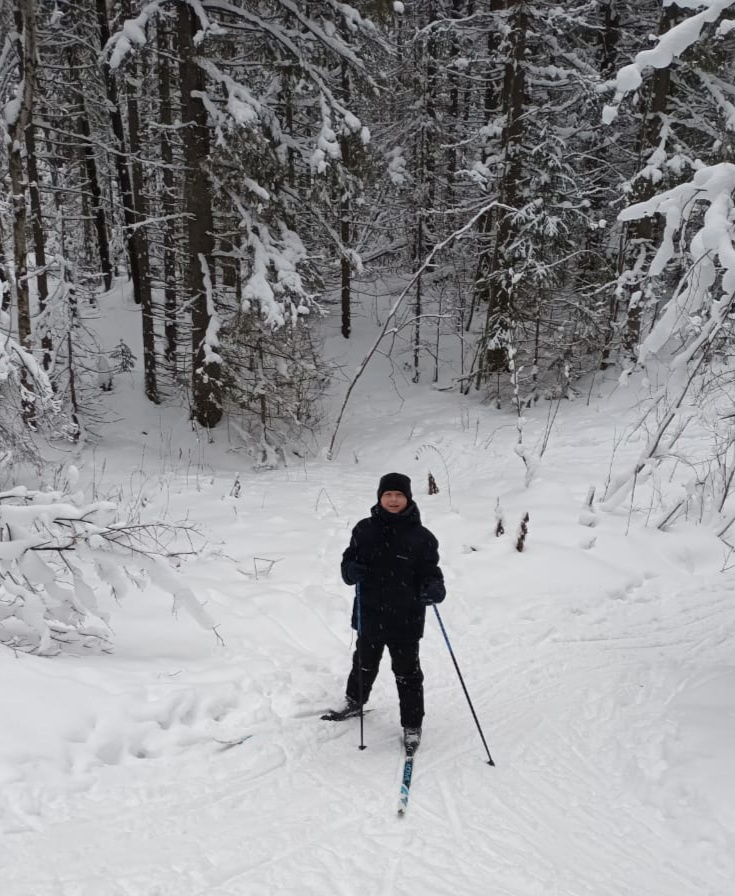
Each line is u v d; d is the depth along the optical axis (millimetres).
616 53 16969
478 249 17797
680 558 7117
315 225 15047
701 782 3506
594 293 14453
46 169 19109
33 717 3602
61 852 2936
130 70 15289
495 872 2967
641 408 12609
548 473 10172
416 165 18703
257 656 4910
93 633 4570
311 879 2869
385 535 3975
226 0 12430
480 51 19234
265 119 12781
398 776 3705
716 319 4664
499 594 6332
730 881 2930
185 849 3020
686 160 11914
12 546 4102
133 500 9117
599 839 3219
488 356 15898
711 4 3805
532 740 4109
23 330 10383
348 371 19047
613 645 5422
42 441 11867
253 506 9297
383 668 5055
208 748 3836
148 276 15109
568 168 14672
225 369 14273
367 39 12891
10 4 11391
